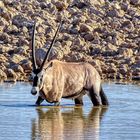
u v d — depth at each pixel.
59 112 44.41
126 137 37.12
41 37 66.81
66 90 47.50
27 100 48.06
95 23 71.31
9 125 39.50
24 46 65.12
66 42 66.44
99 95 47.88
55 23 70.50
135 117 42.72
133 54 66.81
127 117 42.69
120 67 63.34
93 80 48.09
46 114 43.41
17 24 70.12
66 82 47.44
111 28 71.44
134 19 73.62
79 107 46.84
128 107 46.41
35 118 41.88
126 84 57.66
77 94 47.72
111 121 41.41
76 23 71.00
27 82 57.56
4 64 61.53
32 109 45.03
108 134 37.75
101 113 44.31
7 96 49.34
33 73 45.94
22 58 62.81
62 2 74.19
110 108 46.22
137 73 62.56
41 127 39.16
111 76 61.69
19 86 54.53
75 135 37.34
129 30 71.31
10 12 71.19
